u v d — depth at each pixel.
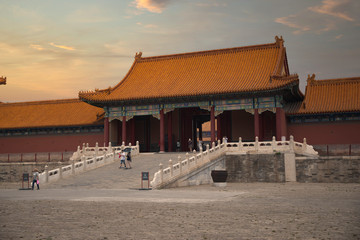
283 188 42.56
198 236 17.00
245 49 72.56
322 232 17.58
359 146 61.50
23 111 83.00
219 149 53.56
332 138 63.34
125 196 33.34
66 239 16.61
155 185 40.91
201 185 47.50
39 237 17.06
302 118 65.38
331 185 46.34
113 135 75.75
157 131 77.00
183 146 74.62
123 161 52.59
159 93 66.75
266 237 16.66
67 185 44.66
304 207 25.61
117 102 69.44
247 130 69.88
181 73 71.94
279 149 52.50
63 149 77.94
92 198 31.72
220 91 62.25
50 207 26.39
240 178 53.62
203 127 119.06
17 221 21.03
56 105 83.31
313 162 51.06
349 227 18.69
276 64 66.06
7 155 77.75
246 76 66.00
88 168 52.28
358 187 42.91
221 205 26.88
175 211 24.09
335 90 66.56
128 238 16.73
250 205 26.78
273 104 62.44
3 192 38.94
